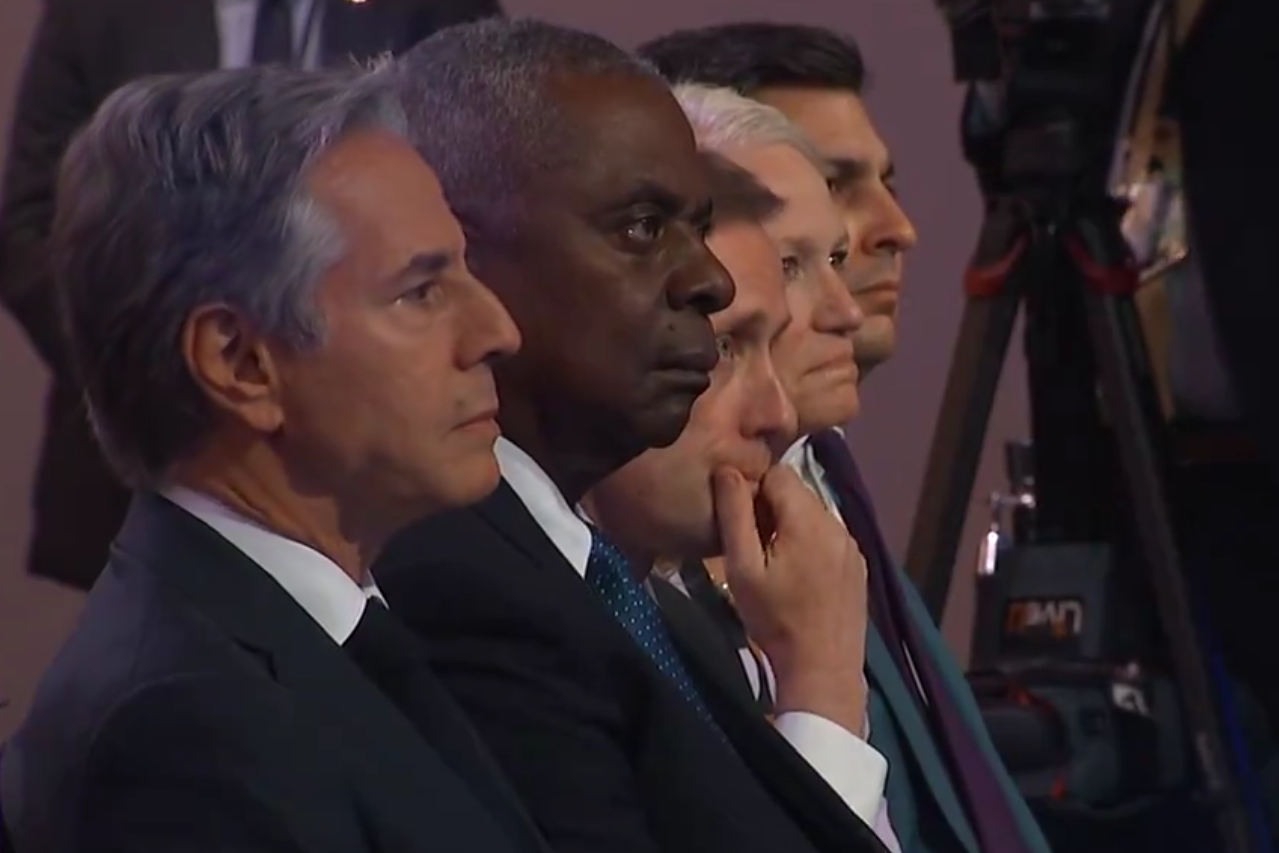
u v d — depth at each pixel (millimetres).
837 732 7121
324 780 5266
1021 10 10719
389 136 5746
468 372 5750
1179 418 11086
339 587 5734
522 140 6520
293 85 5668
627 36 14656
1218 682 10688
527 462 6641
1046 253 10930
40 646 13070
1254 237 10797
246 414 5598
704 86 8156
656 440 6633
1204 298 10938
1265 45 10742
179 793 5094
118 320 5562
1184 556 11031
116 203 5555
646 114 6605
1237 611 11008
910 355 15336
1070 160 10773
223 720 5184
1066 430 11062
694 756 6402
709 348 6641
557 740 6285
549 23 6785
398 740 5527
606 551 6801
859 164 9312
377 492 5742
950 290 15375
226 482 5688
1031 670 10586
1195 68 10820
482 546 6418
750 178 7273
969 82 11078
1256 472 11008
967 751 8422
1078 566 10836
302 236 5527
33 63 11234
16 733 5566
